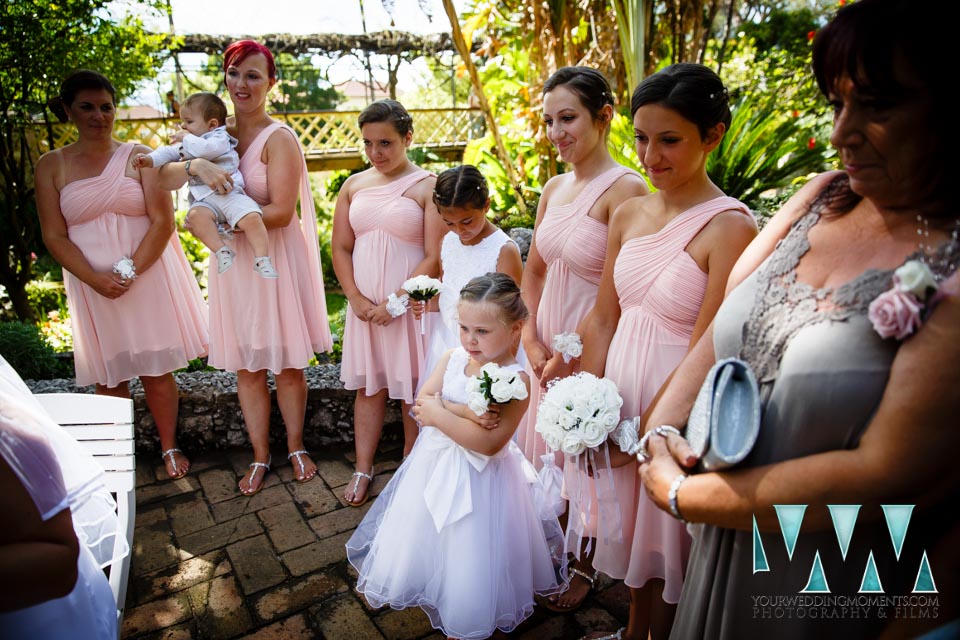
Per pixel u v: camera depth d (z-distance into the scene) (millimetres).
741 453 894
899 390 739
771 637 982
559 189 2213
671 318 1605
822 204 966
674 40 5930
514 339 1869
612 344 1770
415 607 2152
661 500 1015
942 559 826
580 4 5441
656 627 1702
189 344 3027
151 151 2799
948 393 705
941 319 715
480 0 6359
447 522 1741
